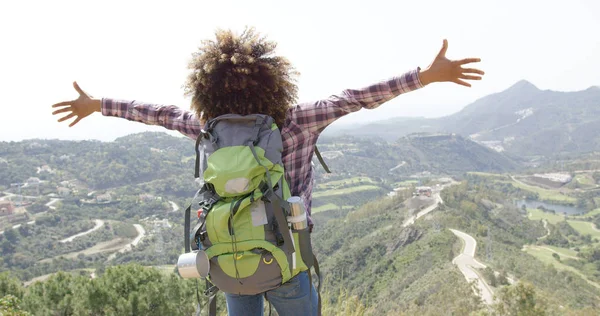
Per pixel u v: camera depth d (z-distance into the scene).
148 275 8.75
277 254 1.43
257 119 1.58
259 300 1.79
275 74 1.63
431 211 94.94
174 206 127.12
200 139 1.65
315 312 1.79
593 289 53.91
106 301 7.77
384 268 65.06
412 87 1.65
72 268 74.12
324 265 73.81
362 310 4.30
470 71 1.61
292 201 1.48
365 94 1.67
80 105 2.14
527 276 53.91
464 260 60.78
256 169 1.46
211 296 1.69
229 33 1.70
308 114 1.69
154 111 2.03
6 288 7.77
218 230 1.43
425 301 31.59
